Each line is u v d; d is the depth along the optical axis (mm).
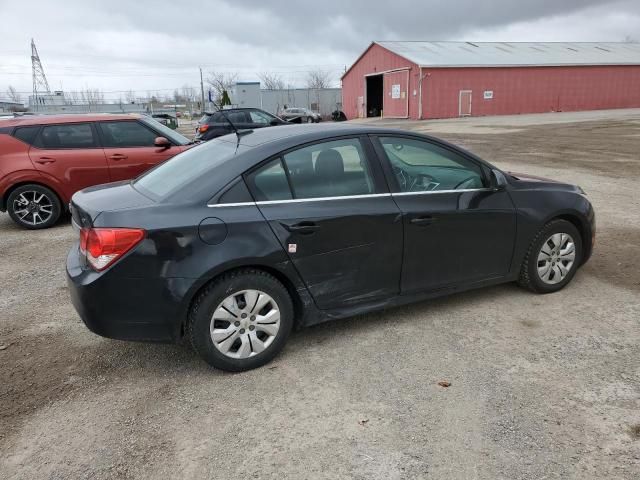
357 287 3613
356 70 44312
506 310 4148
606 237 6059
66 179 7277
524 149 15266
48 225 7445
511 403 2930
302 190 3430
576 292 4477
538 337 3688
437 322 3979
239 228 3178
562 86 37938
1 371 3482
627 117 28953
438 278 3916
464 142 17797
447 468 2459
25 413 3008
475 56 37531
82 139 7402
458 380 3180
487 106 36281
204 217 3127
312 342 3729
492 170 4102
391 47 38844
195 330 3193
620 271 4953
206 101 78125
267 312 3369
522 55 39156
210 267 3102
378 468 2477
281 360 3498
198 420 2893
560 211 4320
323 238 3402
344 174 3574
